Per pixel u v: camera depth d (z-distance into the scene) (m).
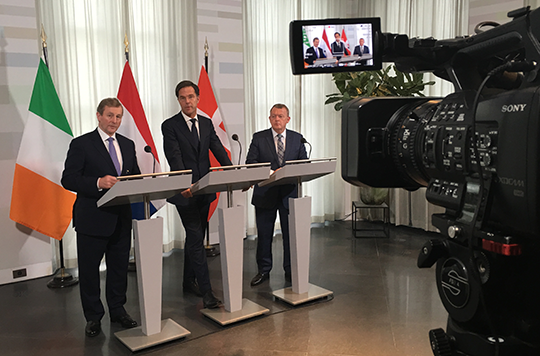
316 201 5.69
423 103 1.42
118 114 2.73
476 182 1.09
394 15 5.29
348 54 1.30
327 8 5.52
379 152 1.47
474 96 1.13
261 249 3.67
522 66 0.93
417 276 3.77
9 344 2.68
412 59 1.30
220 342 2.65
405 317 2.97
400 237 5.04
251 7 5.05
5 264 3.74
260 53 5.16
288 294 3.27
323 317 2.98
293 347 2.58
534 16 0.97
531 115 0.88
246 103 5.12
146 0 4.39
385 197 5.07
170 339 2.63
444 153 1.17
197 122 3.22
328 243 4.82
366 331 2.77
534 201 0.88
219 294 3.44
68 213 3.66
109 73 4.20
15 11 3.62
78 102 4.05
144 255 2.58
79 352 2.57
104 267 4.14
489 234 1.00
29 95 3.72
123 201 2.44
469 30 4.79
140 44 4.39
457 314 1.11
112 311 2.88
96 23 4.12
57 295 3.49
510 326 1.05
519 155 0.91
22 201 3.51
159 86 4.48
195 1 4.59
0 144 3.64
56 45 3.93
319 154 5.61
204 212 3.32
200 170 3.20
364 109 1.46
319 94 5.53
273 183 3.11
